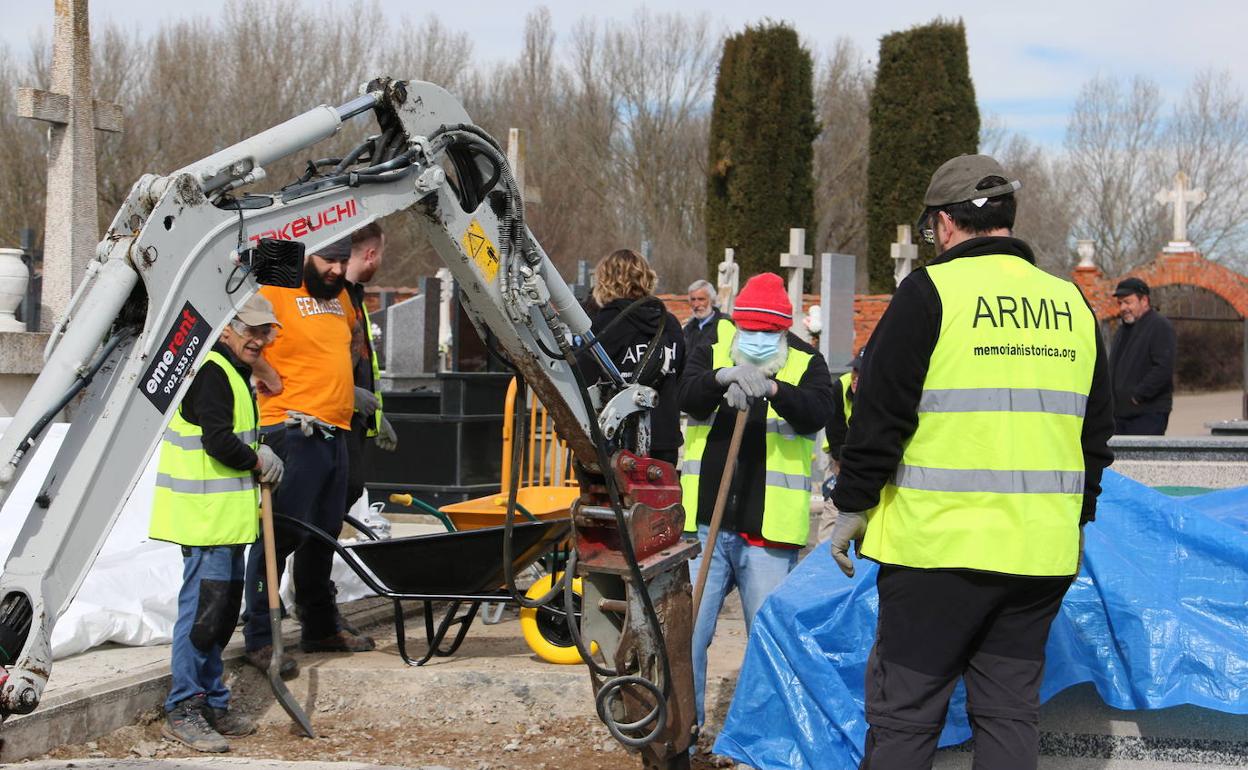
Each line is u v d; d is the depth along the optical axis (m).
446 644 6.30
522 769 4.84
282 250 3.00
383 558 5.41
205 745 4.93
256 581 5.56
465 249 3.49
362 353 6.25
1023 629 3.29
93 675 5.07
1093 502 3.50
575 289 13.80
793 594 4.21
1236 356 37.66
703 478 4.73
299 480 5.56
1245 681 3.79
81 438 2.76
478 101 45.31
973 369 3.23
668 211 46.25
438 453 9.49
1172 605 3.93
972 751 3.91
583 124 45.72
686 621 3.98
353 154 3.32
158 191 2.85
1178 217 24.94
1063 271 47.88
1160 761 3.97
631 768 4.87
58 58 8.70
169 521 4.84
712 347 4.80
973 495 3.21
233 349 4.86
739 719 4.12
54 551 2.69
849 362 15.82
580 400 3.83
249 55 36.03
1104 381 3.43
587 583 3.91
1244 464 7.94
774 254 33.19
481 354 11.80
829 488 8.21
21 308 10.52
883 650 3.34
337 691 5.54
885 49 31.33
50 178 8.78
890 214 31.45
